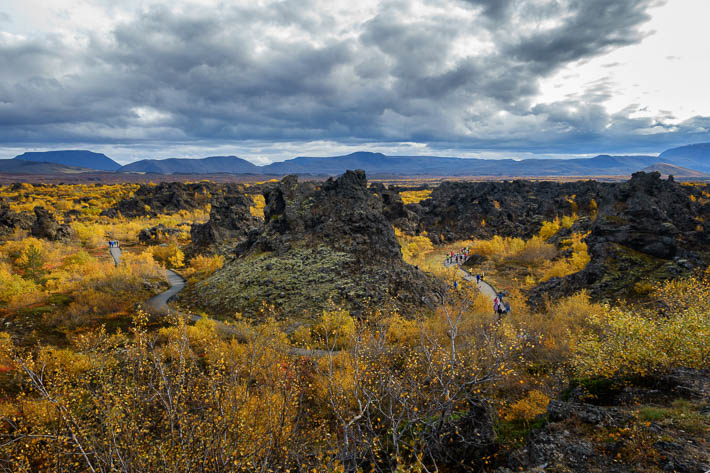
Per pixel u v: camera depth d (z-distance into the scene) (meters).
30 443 9.35
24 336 31.89
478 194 132.50
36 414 11.41
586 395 10.88
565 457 7.97
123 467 6.56
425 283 45.47
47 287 46.91
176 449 7.62
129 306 43.06
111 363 12.52
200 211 162.88
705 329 11.10
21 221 85.62
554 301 34.88
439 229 117.44
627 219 37.50
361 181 60.53
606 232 37.50
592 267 34.84
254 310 40.59
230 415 7.95
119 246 92.81
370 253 48.12
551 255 66.19
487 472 9.30
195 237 94.75
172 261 76.94
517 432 11.02
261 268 49.38
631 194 39.78
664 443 7.46
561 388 14.54
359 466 8.61
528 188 164.62
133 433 7.69
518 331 21.58
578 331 21.17
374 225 52.75
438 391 11.40
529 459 8.86
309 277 44.50
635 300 28.69
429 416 10.93
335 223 53.97
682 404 8.92
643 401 9.69
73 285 48.69
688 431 7.75
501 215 119.75
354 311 37.09
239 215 104.56
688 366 10.80
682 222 43.22
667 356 11.03
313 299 40.25
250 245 65.31
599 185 129.75
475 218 119.50
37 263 55.66
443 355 12.24
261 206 163.38
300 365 15.98
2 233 78.62
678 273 30.34
